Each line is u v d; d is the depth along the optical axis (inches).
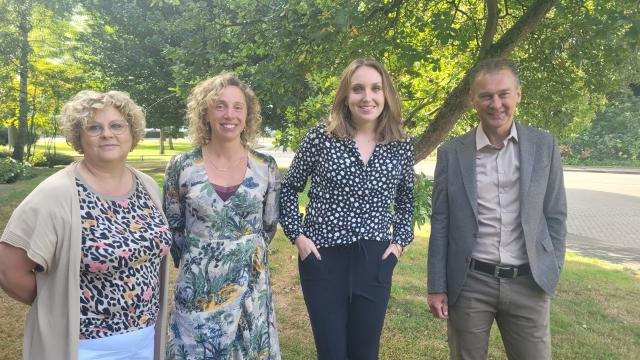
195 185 86.9
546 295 88.7
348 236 89.2
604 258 300.2
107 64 633.0
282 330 157.3
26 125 761.0
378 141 92.1
